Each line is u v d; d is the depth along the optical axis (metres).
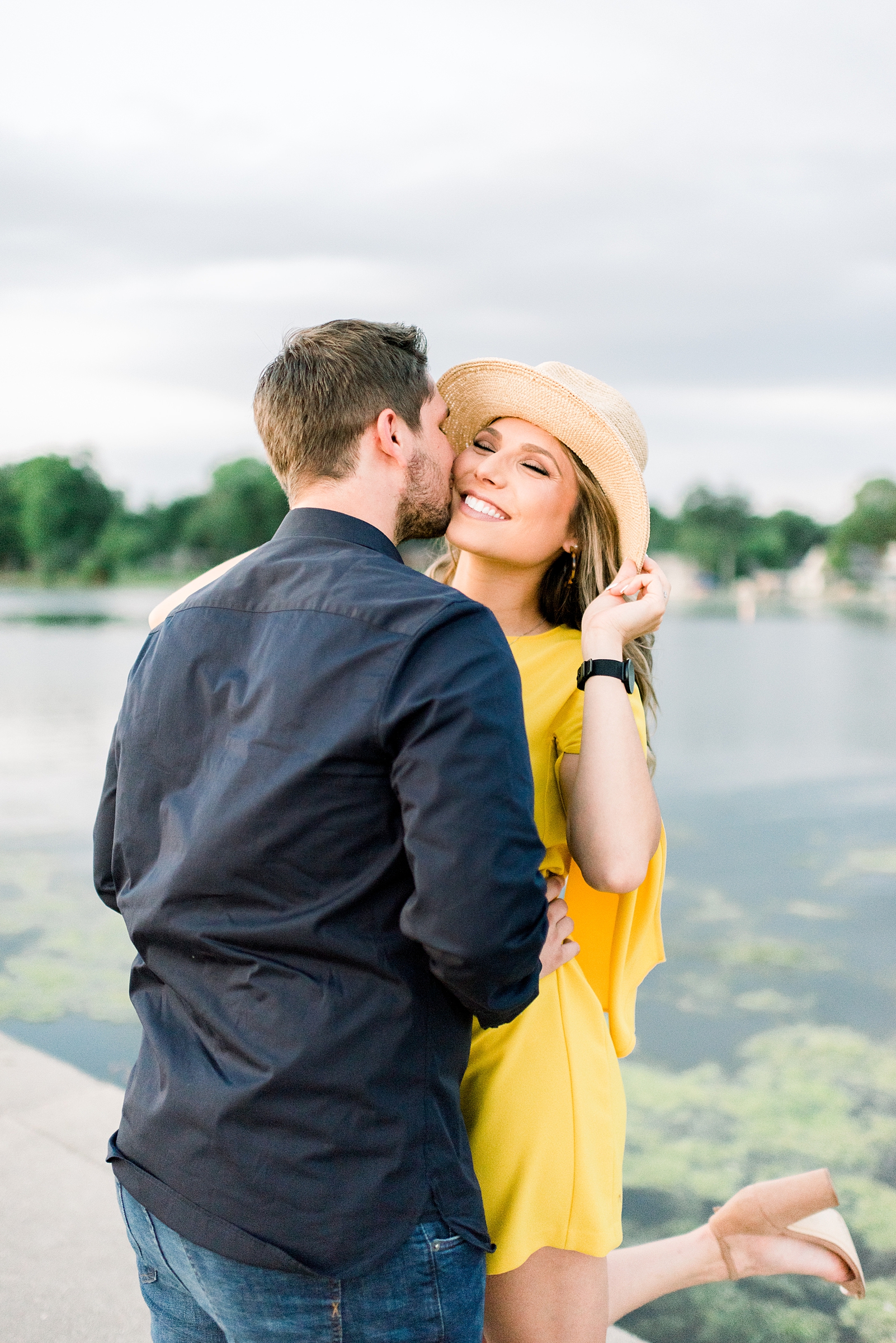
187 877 1.30
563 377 1.96
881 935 5.57
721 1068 4.02
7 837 7.56
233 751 1.31
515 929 1.20
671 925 5.79
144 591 96.12
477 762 1.20
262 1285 1.25
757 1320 2.61
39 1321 2.30
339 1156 1.24
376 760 1.25
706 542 131.50
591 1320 1.66
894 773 10.48
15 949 5.25
